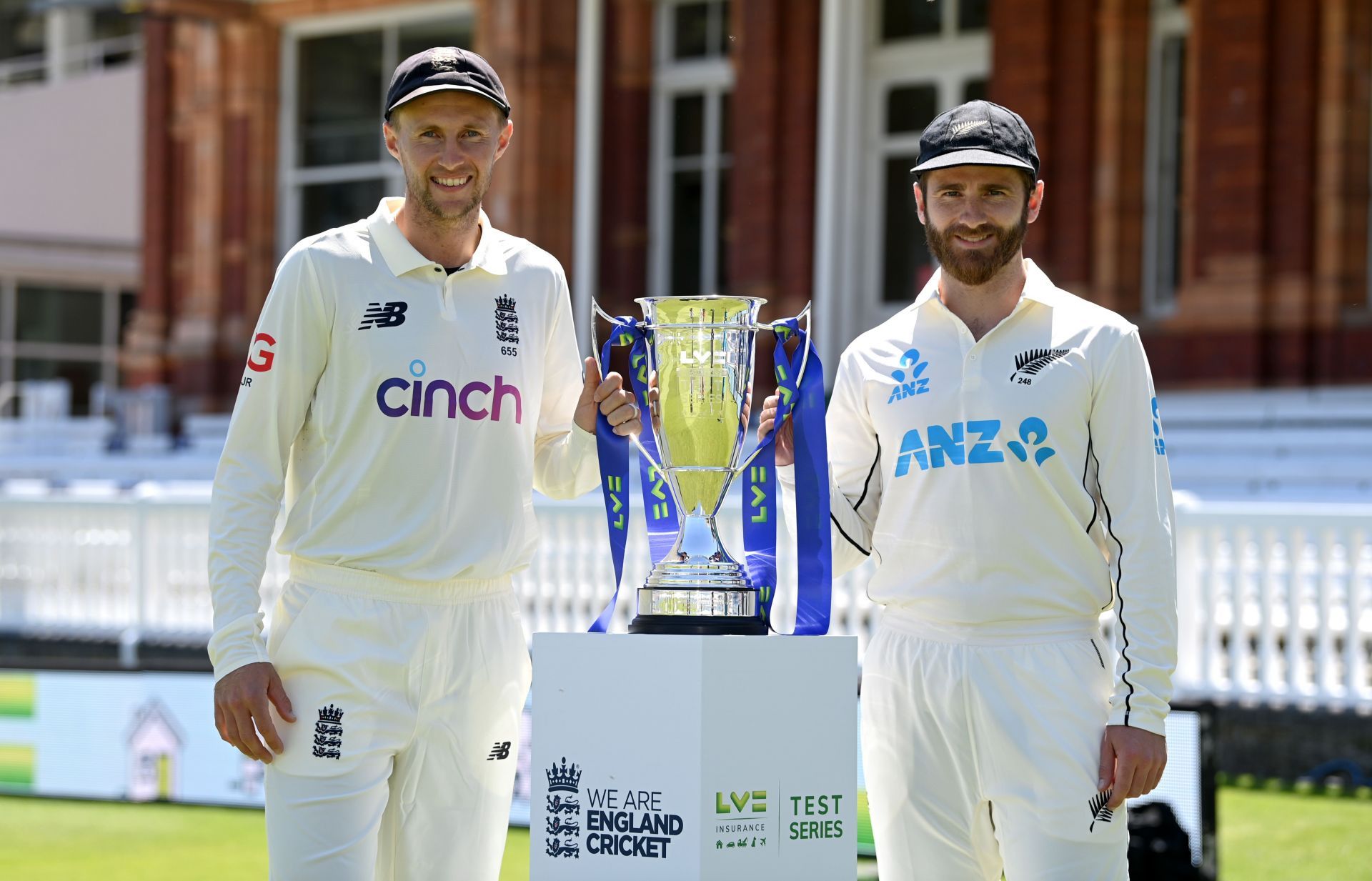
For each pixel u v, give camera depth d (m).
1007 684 3.60
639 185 14.84
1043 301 3.67
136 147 22.38
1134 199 12.43
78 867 6.96
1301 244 11.31
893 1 14.05
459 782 3.68
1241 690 8.55
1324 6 11.26
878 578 3.82
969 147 3.53
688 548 3.54
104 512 11.69
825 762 3.32
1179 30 12.44
